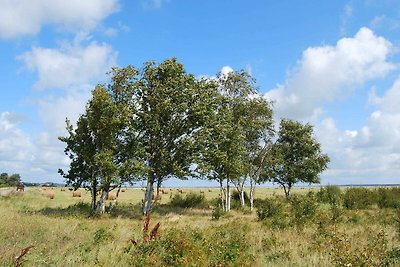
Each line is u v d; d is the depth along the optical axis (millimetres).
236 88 39375
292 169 46562
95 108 27500
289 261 10484
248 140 41344
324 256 10602
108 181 27375
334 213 22938
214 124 32812
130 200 45844
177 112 30875
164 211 34688
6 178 80000
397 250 11141
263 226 19859
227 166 35156
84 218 23109
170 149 31844
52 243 11445
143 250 10023
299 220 20406
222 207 37812
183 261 8836
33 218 17375
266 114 40875
